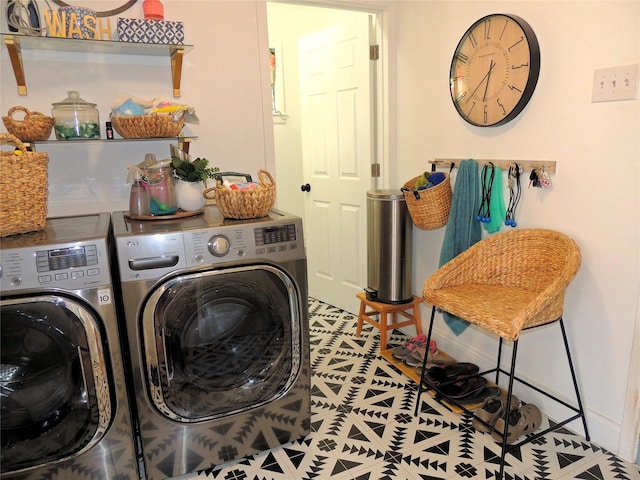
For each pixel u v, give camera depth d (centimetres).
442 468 172
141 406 157
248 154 236
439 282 196
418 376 236
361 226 310
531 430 189
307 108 337
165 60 212
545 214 195
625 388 172
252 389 173
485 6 211
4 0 180
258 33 229
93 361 143
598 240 175
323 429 197
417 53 256
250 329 169
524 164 199
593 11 167
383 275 268
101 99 204
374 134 291
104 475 156
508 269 204
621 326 171
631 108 160
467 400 209
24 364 137
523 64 192
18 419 140
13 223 145
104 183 210
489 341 233
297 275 174
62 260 138
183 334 157
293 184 383
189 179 185
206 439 170
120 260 146
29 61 189
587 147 175
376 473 170
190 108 197
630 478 165
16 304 133
